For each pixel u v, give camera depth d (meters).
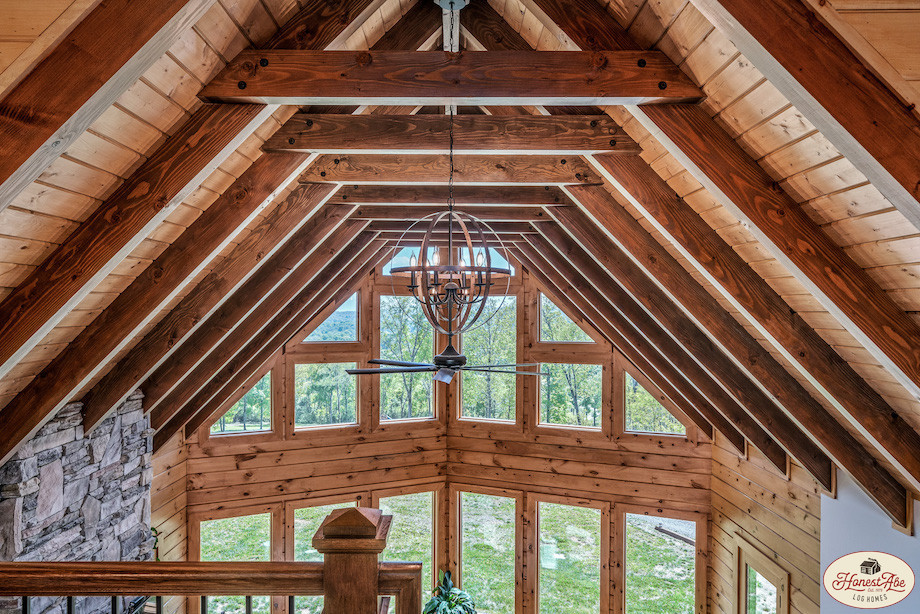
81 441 3.67
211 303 3.43
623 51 1.99
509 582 7.22
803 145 1.82
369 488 7.11
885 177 1.50
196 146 2.11
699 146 2.09
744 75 1.75
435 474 7.49
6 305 2.15
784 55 1.46
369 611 1.47
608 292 4.51
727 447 5.91
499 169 3.19
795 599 4.62
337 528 1.46
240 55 2.00
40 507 3.28
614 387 6.74
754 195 2.10
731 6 1.46
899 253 1.91
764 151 2.01
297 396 6.81
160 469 5.57
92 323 2.86
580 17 2.05
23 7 1.40
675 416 6.44
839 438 3.54
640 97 2.00
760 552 5.18
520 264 7.13
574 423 6.99
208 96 2.02
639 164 2.74
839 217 1.99
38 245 2.08
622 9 1.96
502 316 7.32
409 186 3.94
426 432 7.44
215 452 6.29
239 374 5.73
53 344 2.77
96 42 1.44
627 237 3.28
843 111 1.46
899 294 2.08
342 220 3.98
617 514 6.70
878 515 3.74
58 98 1.45
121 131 1.90
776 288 2.72
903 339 2.12
